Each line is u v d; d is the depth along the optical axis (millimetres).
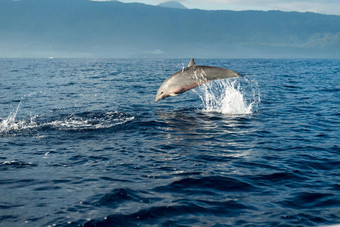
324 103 18547
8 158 8375
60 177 7102
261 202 5988
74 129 11625
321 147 9680
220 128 12078
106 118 13570
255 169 7758
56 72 50969
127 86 28703
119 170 7582
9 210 5516
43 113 14789
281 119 13859
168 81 12633
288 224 5160
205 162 8242
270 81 34000
